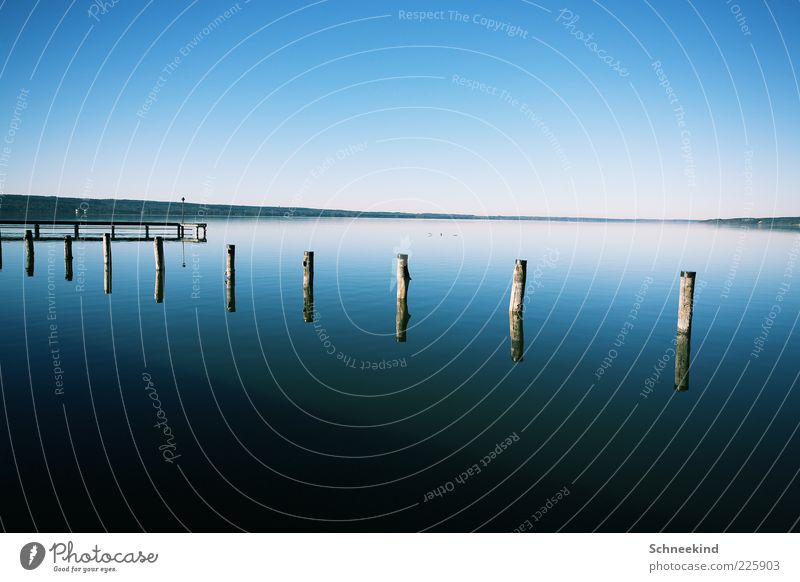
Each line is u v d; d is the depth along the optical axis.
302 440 8.71
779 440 9.00
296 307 19.59
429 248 45.75
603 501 7.16
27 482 7.11
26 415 9.29
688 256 41.53
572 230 99.69
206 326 16.38
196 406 9.98
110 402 10.02
